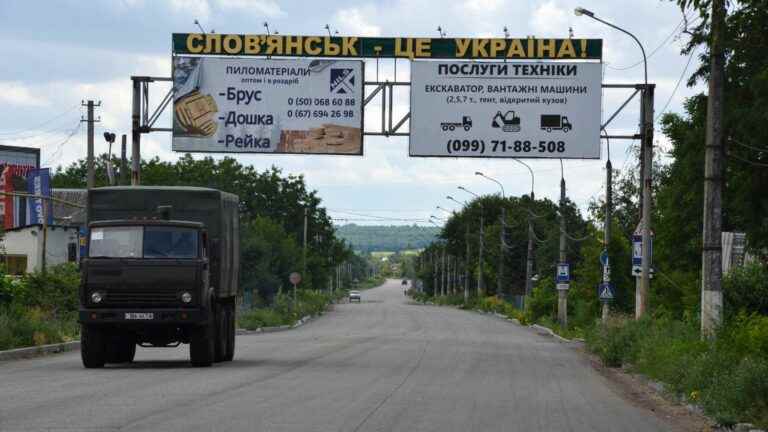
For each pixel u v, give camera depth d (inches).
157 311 987.3
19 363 1092.5
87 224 1063.6
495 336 2199.8
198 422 566.9
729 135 1485.0
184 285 989.8
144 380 847.1
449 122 1462.8
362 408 663.1
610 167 1953.7
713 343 880.3
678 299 2018.9
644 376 1048.8
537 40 1457.9
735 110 1430.9
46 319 1552.7
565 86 1459.2
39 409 621.0
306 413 624.7
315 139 1473.9
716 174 942.4
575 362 1344.7
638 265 1469.0
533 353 1536.7
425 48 1462.8
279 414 615.5
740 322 898.1
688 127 1996.8
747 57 1317.7
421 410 664.4
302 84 1472.7
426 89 1461.6
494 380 953.5
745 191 1596.9
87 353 1005.8
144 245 995.9
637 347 1229.1
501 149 1461.6
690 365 843.4
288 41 1467.8
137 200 1068.5
